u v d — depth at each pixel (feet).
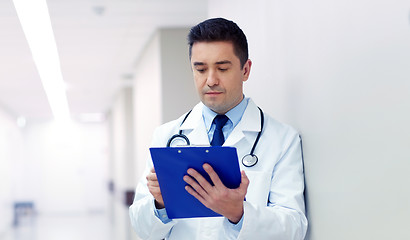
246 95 7.11
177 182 3.82
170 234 4.79
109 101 31.35
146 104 16.76
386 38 3.19
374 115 3.39
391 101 3.15
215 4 8.93
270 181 4.56
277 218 4.09
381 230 3.36
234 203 3.74
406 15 2.93
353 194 3.77
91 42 15.37
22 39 14.33
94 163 42.42
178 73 13.88
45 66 15.24
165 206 4.06
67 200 41.86
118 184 29.68
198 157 3.55
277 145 4.64
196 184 3.72
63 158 42.01
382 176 3.31
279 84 5.49
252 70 6.70
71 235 26.66
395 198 3.15
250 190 4.48
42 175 41.63
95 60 18.17
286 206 4.41
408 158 2.98
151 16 12.78
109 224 31.65
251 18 6.56
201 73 4.36
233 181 3.67
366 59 3.47
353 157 3.75
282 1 5.26
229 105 4.51
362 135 3.59
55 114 31.32
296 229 4.25
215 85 4.31
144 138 17.57
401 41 3.00
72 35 14.43
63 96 22.30
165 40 13.91
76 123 42.29
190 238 4.63
